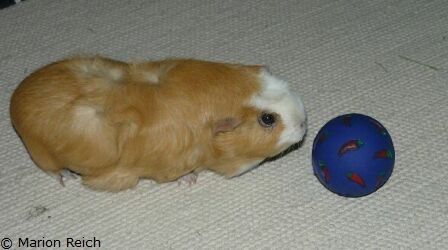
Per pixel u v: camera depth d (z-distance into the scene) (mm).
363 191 792
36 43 946
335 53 932
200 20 967
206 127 758
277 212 814
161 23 965
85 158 782
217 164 803
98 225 809
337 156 771
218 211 817
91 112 761
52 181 836
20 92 785
